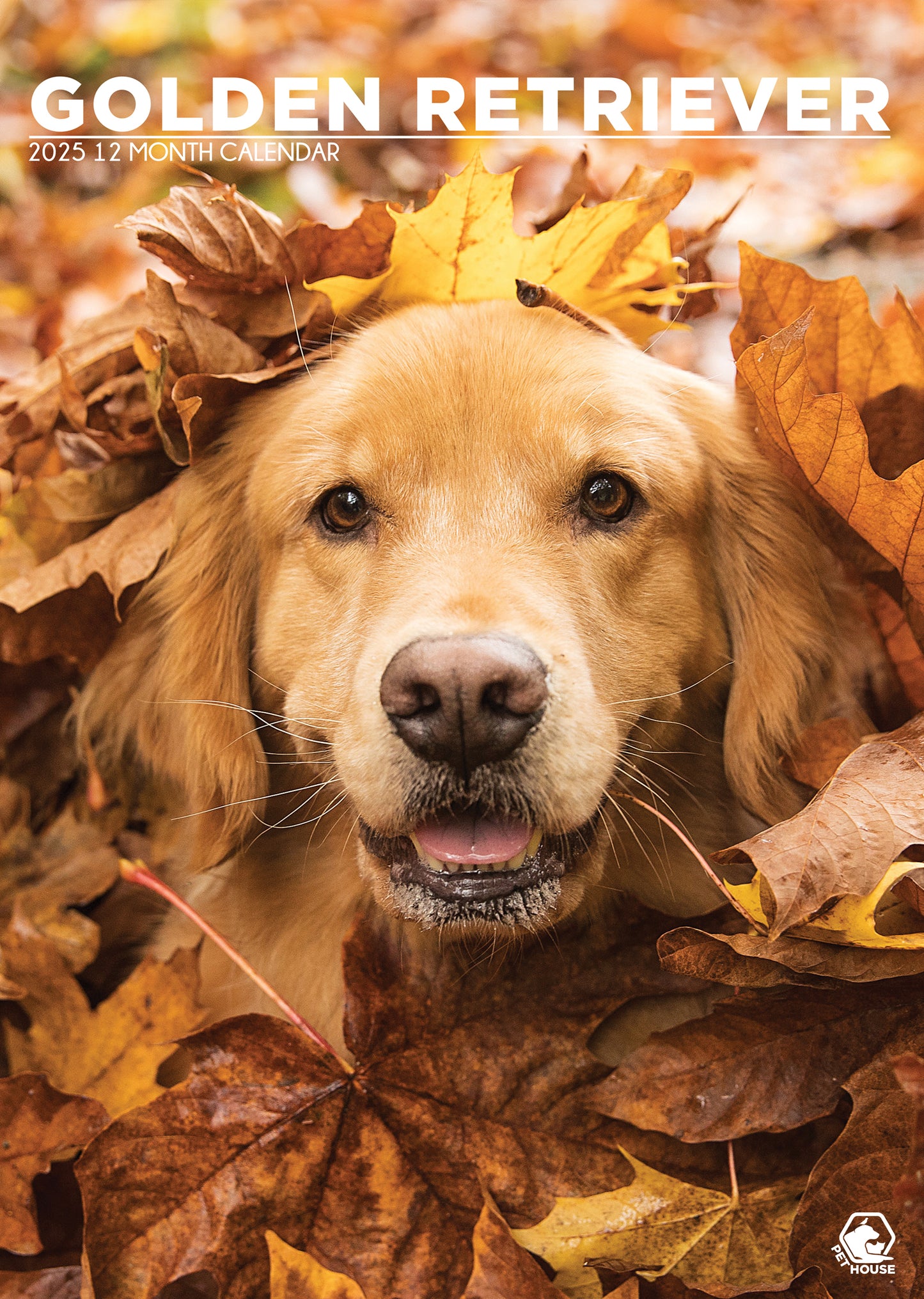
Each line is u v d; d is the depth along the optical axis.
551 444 0.44
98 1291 0.39
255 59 1.28
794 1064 0.40
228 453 0.49
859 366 0.46
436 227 0.45
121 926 0.54
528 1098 0.42
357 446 0.44
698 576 0.47
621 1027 0.44
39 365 0.52
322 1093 0.41
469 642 0.39
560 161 1.05
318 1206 0.41
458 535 0.43
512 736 0.40
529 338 0.45
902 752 0.39
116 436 0.51
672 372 0.48
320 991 0.48
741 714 0.47
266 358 0.49
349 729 0.42
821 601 0.48
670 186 0.47
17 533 0.49
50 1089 0.43
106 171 1.11
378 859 0.43
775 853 0.37
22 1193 0.42
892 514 0.42
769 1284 0.38
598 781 0.41
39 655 0.50
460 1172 0.41
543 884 0.41
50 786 0.55
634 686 0.44
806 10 1.55
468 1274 0.40
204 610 0.49
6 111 1.12
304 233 0.48
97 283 0.96
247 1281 0.40
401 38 1.40
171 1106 0.40
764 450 0.45
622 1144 0.41
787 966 0.39
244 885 0.50
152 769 0.53
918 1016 0.40
